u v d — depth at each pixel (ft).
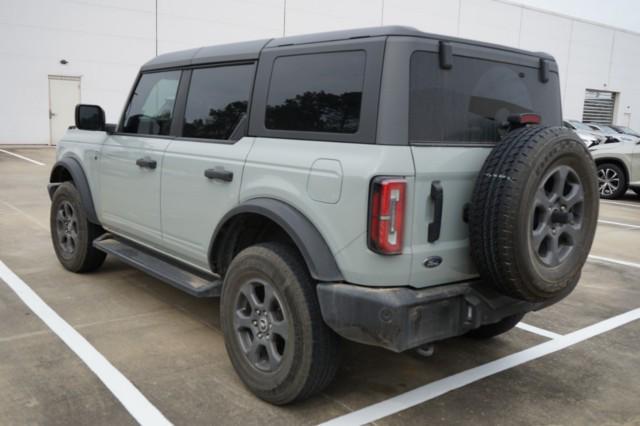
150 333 12.91
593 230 9.84
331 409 9.89
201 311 14.46
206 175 11.23
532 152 8.52
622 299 16.96
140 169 13.55
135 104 14.53
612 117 128.16
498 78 10.12
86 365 11.17
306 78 9.80
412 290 8.79
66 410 9.50
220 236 11.18
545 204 8.84
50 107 63.46
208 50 12.47
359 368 11.63
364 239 8.43
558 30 111.96
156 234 13.33
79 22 63.46
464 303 9.29
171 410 9.62
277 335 9.82
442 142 9.05
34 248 20.25
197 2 70.54
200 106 12.23
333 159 8.84
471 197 9.04
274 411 9.73
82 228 16.39
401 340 8.42
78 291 15.71
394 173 8.28
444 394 10.61
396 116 8.44
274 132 10.18
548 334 13.88
